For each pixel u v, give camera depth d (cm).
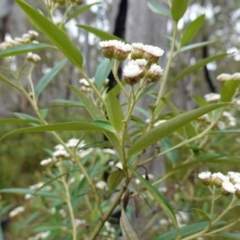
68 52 29
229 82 34
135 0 65
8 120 32
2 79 36
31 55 38
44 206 56
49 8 34
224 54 34
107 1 293
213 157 33
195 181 59
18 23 300
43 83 39
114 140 26
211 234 29
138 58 26
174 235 32
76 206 45
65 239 45
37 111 36
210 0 370
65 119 218
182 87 152
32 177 176
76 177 46
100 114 28
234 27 372
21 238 71
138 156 33
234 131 34
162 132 24
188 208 57
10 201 118
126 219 28
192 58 211
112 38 37
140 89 26
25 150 190
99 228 33
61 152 43
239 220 29
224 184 28
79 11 38
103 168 47
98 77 36
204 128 44
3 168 173
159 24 65
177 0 34
